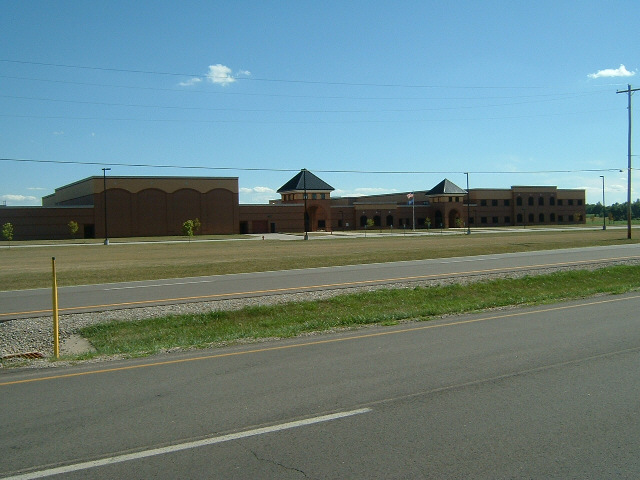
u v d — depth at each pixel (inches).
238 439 239.0
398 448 226.4
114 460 218.8
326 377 341.4
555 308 641.6
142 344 536.7
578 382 319.3
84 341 568.1
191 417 269.3
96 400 301.7
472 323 546.0
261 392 310.7
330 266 1294.3
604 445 228.2
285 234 3929.6
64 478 203.6
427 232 3976.4
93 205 3604.8
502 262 1334.9
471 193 5255.9
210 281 1012.5
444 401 287.6
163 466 212.7
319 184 4537.4
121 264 1455.5
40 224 3474.4
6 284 1002.1
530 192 5418.3
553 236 2822.3
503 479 198.7
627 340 439.5
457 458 216.2
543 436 237.9
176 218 3838.6
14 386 336.8
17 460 220.5
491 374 340.5
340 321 602.5
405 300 806.5
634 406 276.4
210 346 458.9
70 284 988.6
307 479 199.9
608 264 1243.8
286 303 761.0
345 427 251.6
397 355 402.0
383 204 5078.7
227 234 3991.1
